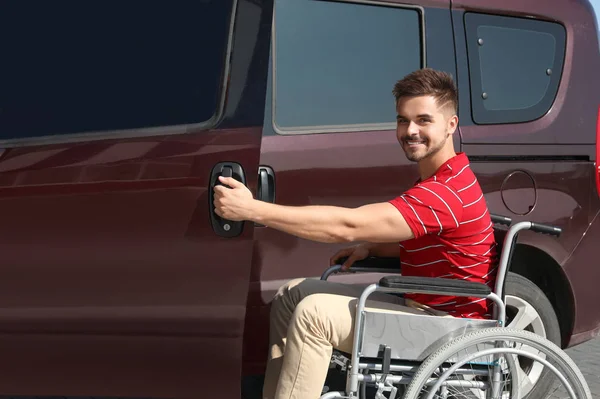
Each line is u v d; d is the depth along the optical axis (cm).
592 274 454
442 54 433
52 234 307
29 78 321
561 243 443
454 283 314
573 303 451
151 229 307
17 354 311
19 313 309
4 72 322
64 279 308
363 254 369
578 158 452
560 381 328
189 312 308
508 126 439
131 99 317
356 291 358
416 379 313
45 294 308
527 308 431
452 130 337
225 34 316
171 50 320
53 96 319
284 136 395
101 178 308
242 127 311
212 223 306
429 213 322
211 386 313
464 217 328
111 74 320
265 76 313
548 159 444
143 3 324
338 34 412
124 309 308
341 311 319
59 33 324
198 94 315
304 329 318
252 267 387
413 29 430
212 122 312
